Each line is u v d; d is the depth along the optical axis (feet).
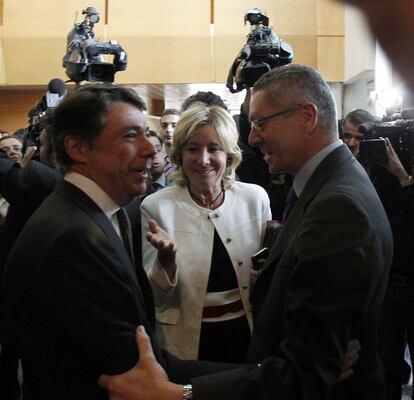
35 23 17.85
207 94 6.13
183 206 5.28
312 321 3.23
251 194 5.44
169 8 17.76
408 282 7.02
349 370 3.47
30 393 3.36
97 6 17.81
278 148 3.95
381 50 0.90
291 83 3.85
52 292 3.07
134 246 5.41
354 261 3.22
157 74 17.88
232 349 5.03
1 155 7.06
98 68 8.75
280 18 17.44
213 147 5.15
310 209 3.47
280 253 3.88
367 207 3.43
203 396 3.18
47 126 4.21
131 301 3.23
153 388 3.17
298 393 3.18
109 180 3.59
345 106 18.19
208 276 5.03
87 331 3.08
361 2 0.86
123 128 3.52
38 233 3.21
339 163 3.79
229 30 17.72
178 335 5.01
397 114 6.86
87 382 3.23
